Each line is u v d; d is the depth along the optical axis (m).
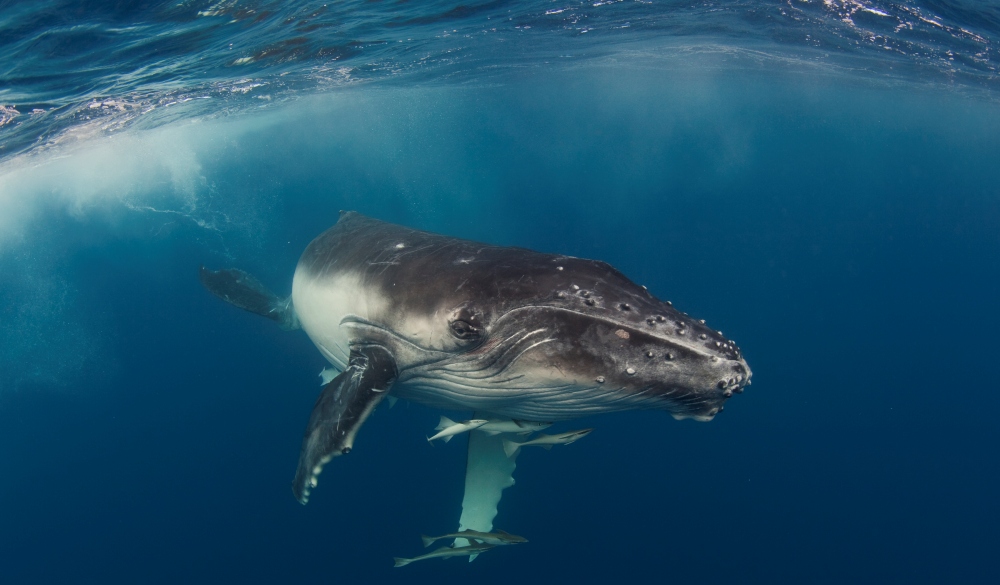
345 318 5.72
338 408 4.72
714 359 3.70
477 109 38.75
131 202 30.39
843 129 53.47
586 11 15.75
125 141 21.39
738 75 29.14
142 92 15.71
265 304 10.16
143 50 13.27
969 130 42.50
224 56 14.56
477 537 5.70
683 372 3.71
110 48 12.90
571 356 3.89
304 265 7.19
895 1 14.54
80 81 13.79
